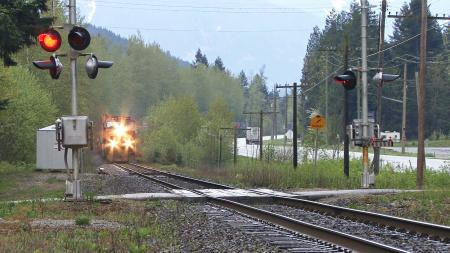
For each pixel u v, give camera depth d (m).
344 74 47.56
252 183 61.25
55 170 82.19
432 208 35.12
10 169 84.44
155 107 152.00
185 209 35.19
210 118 146.25
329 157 95.19
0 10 47.03
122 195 42.38
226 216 31.56
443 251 20.38
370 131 50.31
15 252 18.80
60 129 35.59
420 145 53.66
